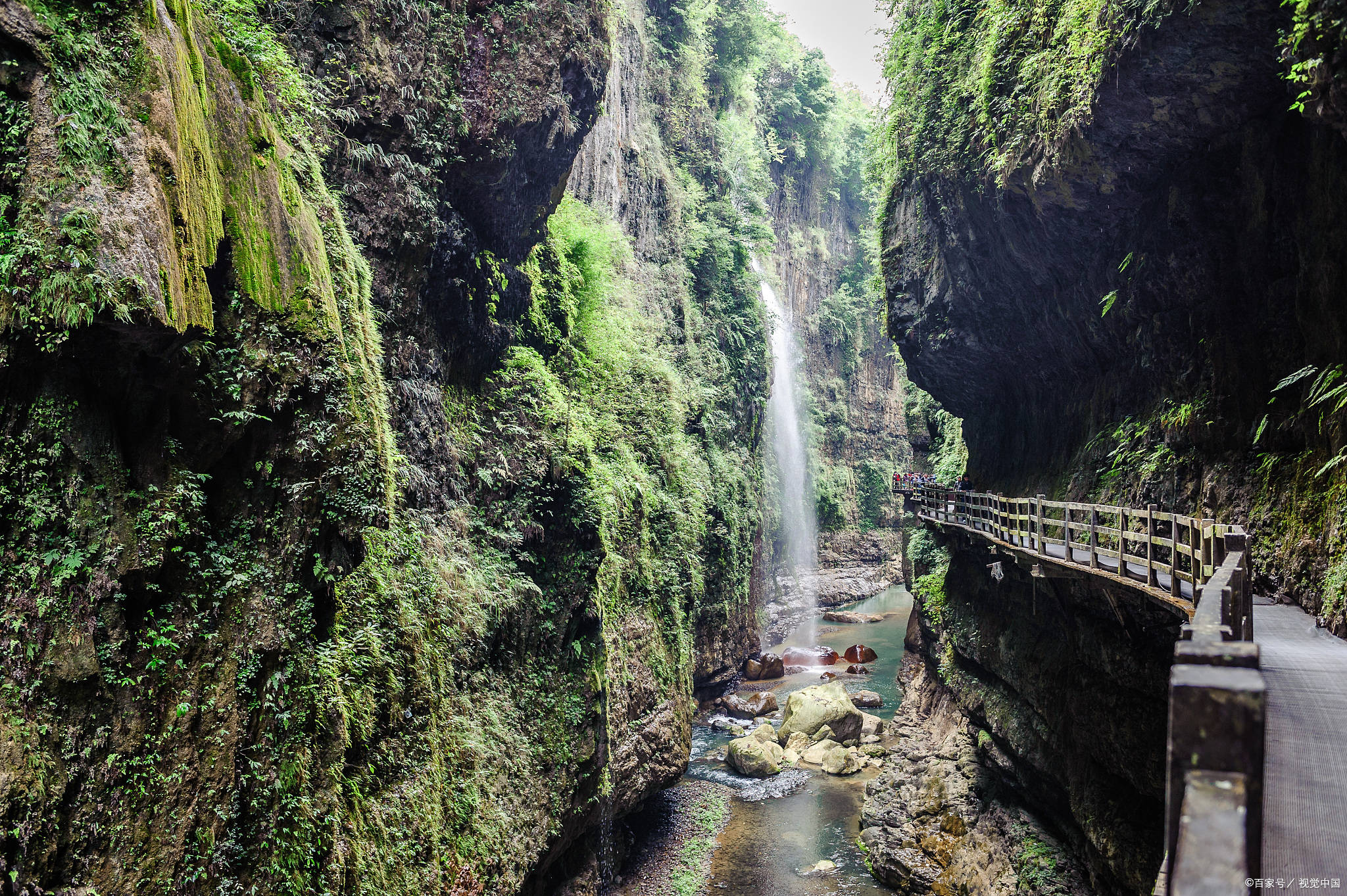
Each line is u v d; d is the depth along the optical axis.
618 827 17.95
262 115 7.51
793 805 21.52
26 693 5.14
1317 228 8.84
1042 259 14.76
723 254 34.22
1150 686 11.53
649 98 31.53
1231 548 6.85
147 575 5.94
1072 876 14.08
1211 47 9.07
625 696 17.00
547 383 14.96
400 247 10.83
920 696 26.53
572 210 20.38
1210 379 10.96
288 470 7.18
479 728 11.04
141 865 5.68
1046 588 14.17
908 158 17.95
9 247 5.13
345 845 7.51
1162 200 11.60
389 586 9.52
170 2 6.48
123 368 5.84
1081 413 15.88
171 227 5.92
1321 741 5.13
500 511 12.93
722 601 29.02
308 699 7.18
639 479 19.70
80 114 5.45
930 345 20.16
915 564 30.41
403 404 10.81
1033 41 12.38
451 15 11.45
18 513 5.25
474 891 9.48
